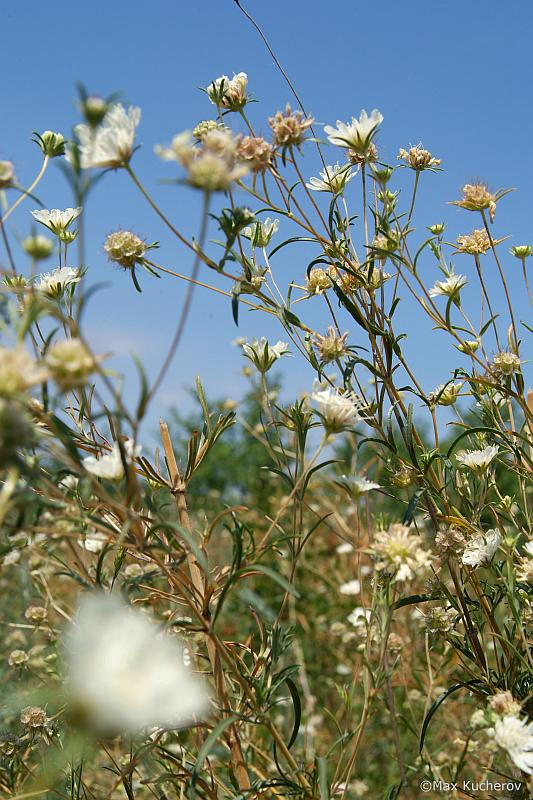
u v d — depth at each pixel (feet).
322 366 2.25
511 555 2.14
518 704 2.06
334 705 3.73
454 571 2.29
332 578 4.26
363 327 2.30
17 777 2.25
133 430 1.72
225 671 2.17
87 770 2.78
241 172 1.76
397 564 2.01
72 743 1.49
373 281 2.39
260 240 2.37
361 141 2.23
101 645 1.48
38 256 1.74
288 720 3.41
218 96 2.33
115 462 1.89
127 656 1.47
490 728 2.02
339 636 3.88
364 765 3.23
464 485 2.41
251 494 5.19
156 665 1.48
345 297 2.29
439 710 2.99
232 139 1.93
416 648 2.97
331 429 2.03
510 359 2.36
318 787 2.04
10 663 2.57
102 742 2.15
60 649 2.44
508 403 2.46
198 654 2.17
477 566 2.28
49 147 2.15
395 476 2.36
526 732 1.98
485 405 2.46
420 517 2.49
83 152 1.86
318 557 4.40
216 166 1.73
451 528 2.32
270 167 2.24
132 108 1.88
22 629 3.04
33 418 1.87
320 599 4.14
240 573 1.82
